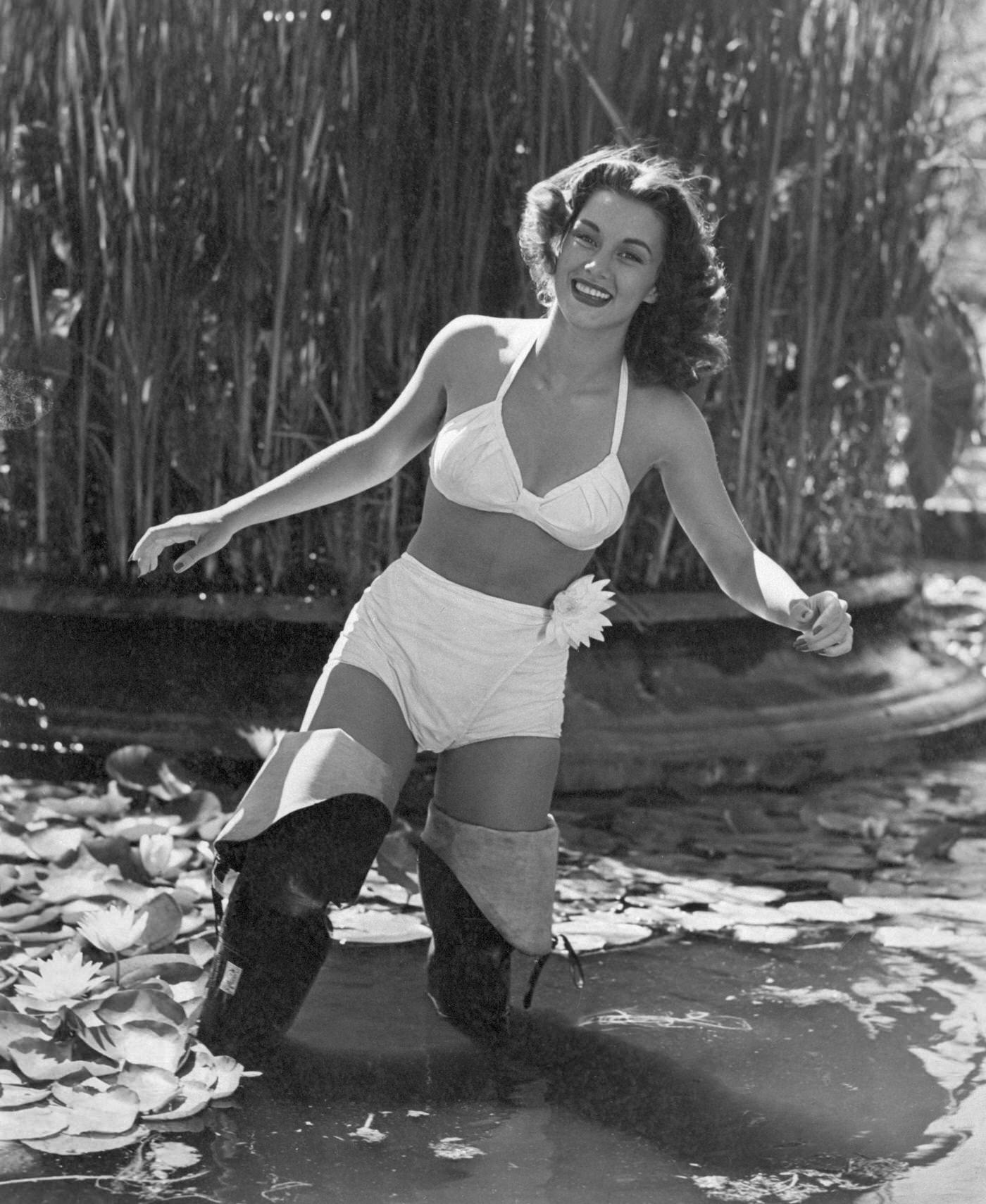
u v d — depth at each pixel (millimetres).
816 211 5184
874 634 5453
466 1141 2553
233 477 4844
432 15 4566
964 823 4492
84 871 3598
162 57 4656
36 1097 2555
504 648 2938
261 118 4656
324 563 4809
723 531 3027
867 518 5695
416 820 4293
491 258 4781
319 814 2756
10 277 4836
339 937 3432
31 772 4473
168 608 4637
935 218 5836
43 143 4812
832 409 5402
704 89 4953
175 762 4301
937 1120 2664
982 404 5914
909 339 5512
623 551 5016
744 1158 2520
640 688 4836
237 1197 2322
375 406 4848
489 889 2994
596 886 3852
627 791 4625
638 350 2963
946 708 5293
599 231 2838
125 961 3102
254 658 4625
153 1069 2625
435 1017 3078
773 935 3535
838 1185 2424
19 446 4902
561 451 2918
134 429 4766
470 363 2986
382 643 2957
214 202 4699
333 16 4586
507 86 4676
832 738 4934
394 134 4637
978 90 6180
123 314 4742
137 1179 2363
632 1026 3059
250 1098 2670
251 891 2771
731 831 4340
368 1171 2428
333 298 4762
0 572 4871
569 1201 2354
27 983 3025
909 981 3311
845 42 5223
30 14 4797
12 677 4656
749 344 5141
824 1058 2920
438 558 2986
